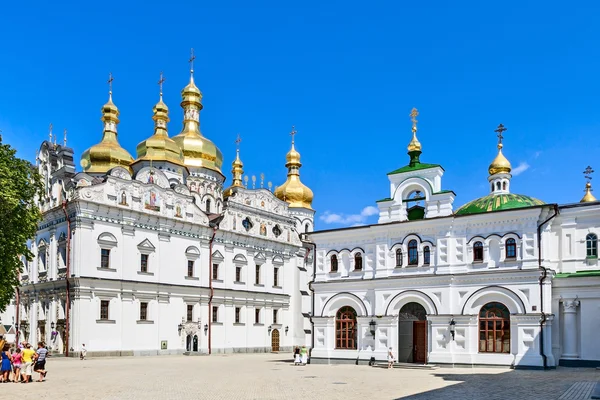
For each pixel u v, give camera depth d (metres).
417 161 54.94
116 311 65.56
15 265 43.72
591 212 46.41
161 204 71.94
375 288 51.62
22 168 44.41
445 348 47.09
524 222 45.84
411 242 50.88
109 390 30.64
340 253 54.75
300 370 44.94
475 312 46.62
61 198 69.25
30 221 44.53
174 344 70.88
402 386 32.28
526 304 44.41
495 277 45.97
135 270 68.00
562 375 38.50
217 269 77.62
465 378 36.91
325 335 53.81
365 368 46.69
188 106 95.25
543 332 43.62
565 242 47.31
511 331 44.69
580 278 45.19
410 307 50.16
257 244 83.75
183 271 73.25
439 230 49.34
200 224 75.38
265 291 83.88
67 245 64.44
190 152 91.00
